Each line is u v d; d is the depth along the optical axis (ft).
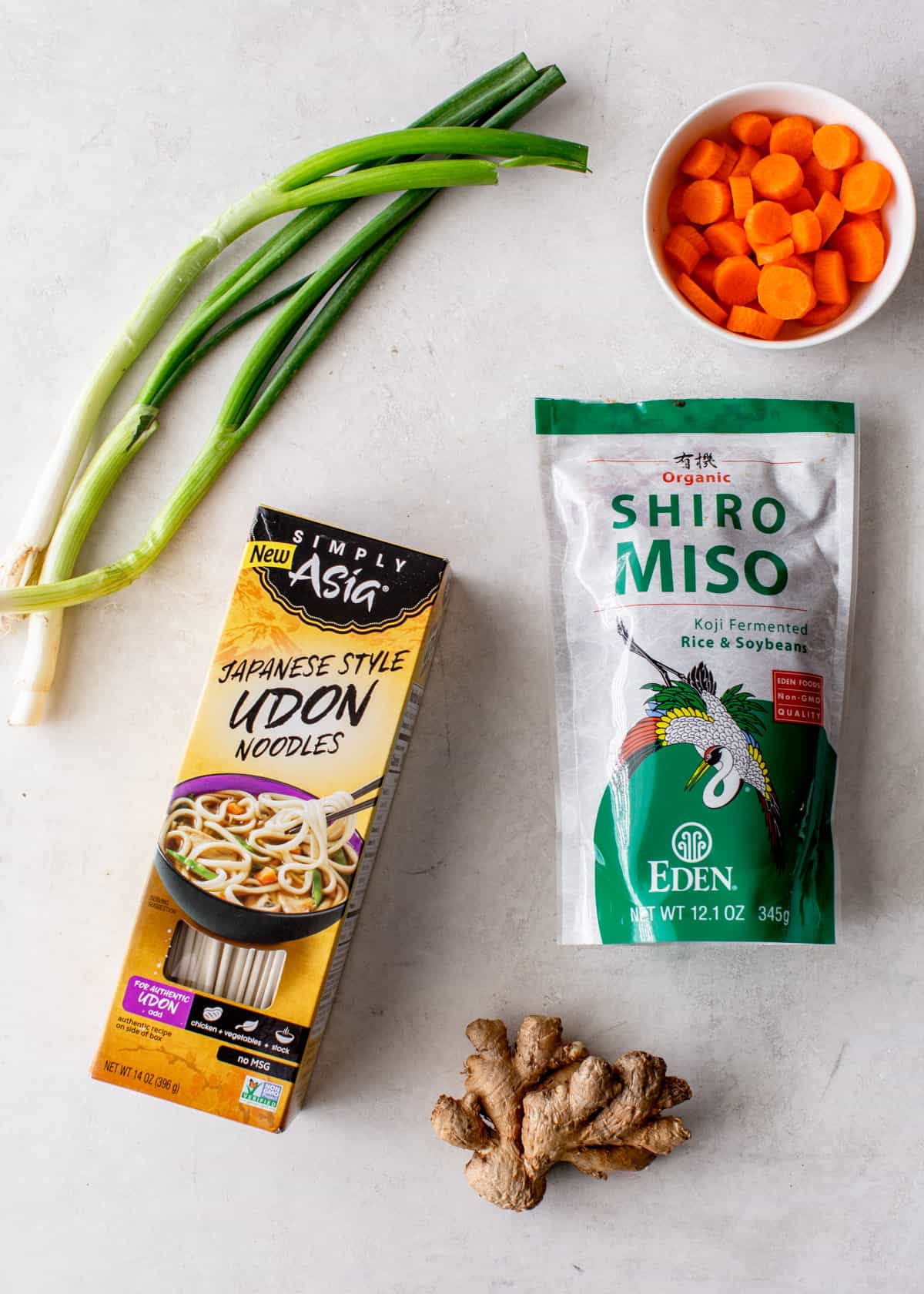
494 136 2.37
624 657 2.35
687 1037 2.44
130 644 2.45
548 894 2.44
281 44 2.46
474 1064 2.35
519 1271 2.42
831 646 2.39
